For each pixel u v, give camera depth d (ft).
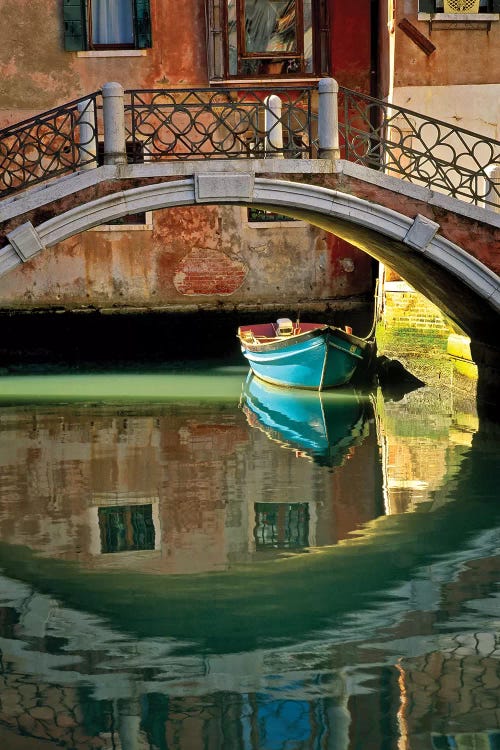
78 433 39.45
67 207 35.24
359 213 36.35
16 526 28.58
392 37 51.83
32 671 20.47
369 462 34.73
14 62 56.24
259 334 55.21
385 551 26.55
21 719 18.81
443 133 51.78
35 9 56.18
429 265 38.63
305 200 36.17
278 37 57.00
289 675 20.26
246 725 18.47
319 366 47.80
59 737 18.28
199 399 46.42
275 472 33.71
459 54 51.49
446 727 18.34
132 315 58.90
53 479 33.01
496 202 37.93
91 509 29.96
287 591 24.02
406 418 41.70
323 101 36.19
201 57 57.00
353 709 19.10
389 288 53.57
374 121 57.52
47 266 58.44
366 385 49.70
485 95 51.75
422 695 19.39
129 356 59.26
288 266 59.41
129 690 19.74
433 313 51.49
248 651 21.17
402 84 51.47
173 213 58.65
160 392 48.26
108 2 56.80
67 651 21.25
